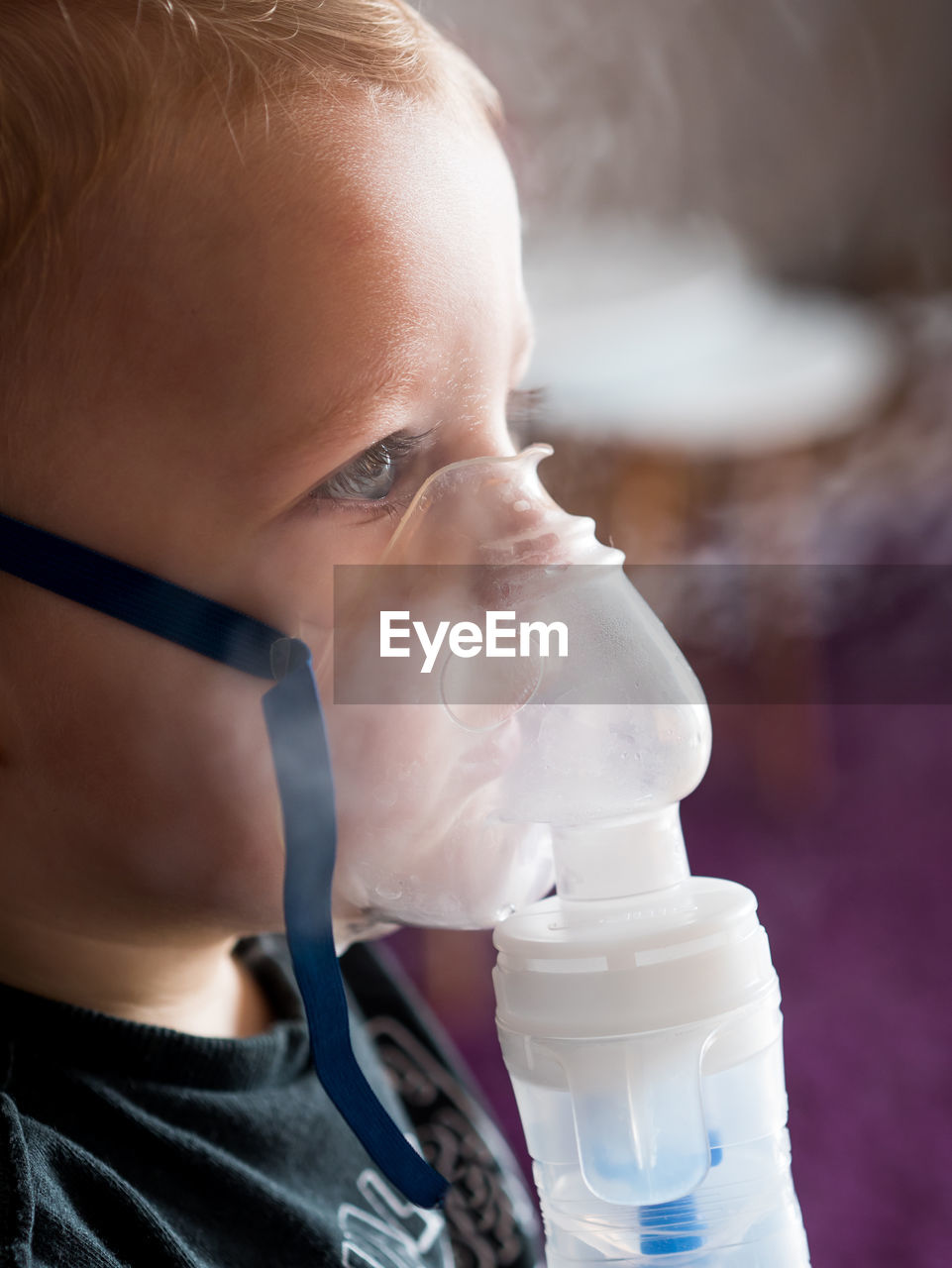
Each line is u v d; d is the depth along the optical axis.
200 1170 0.62
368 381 0.53
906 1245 1.27
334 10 0.58
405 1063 0.85
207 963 0.68
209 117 0.53
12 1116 0.53
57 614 0.55
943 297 2.92
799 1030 1.60
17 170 0.52
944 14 2.96
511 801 0.55
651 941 0.49
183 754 0.57
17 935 0.62
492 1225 0.81
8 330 0.53
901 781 2.10
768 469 2.24
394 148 0.55
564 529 0.57
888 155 2.99
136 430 0.54
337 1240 0.66
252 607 0.55
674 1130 0.49
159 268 0.52
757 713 2.23
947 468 2.45
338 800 0.56
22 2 0.54
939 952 1.72
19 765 0.58
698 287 2.27
